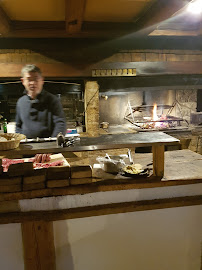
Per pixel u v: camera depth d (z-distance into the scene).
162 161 2.02
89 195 1.93
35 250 1.90
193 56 4.68
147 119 5.37
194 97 5.54
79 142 1.90
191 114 5.38
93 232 1.99
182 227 2.16
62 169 1.90
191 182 2.04
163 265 2.22
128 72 4.47
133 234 2.06
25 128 3.27
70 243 1.97
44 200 1.87
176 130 4.79
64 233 1.94
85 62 4.35
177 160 2.45
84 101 4.69
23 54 4.18
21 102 3.22
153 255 2.17
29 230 1.85
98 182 1.93
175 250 2.21
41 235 1.88
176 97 5.49
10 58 4.16
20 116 3.29
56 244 1.95
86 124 4.61
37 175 1.83
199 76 4.86
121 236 2.05
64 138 1.86
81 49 4.30
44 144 1.86
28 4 2.91
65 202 1.90
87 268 2.06
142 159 2.48
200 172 2.16
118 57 4.45
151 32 4.06
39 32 3.69
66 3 2.55
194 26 4.13
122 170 2.14
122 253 2.09
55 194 1.85
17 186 1.80
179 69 4.64
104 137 2.05
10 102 4.72
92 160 3.31
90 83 4.46
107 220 1.98
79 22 3.18
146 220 2.06
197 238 2.22
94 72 4.38
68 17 2.99
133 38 4.41
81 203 1.93
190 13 3.45
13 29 3.60
